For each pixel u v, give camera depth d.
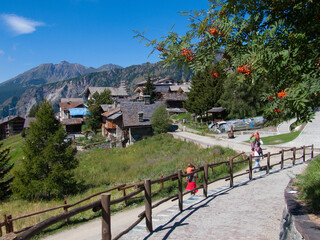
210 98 51.34
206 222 6.60
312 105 3.74
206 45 4.50
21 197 18.58
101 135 61.41
